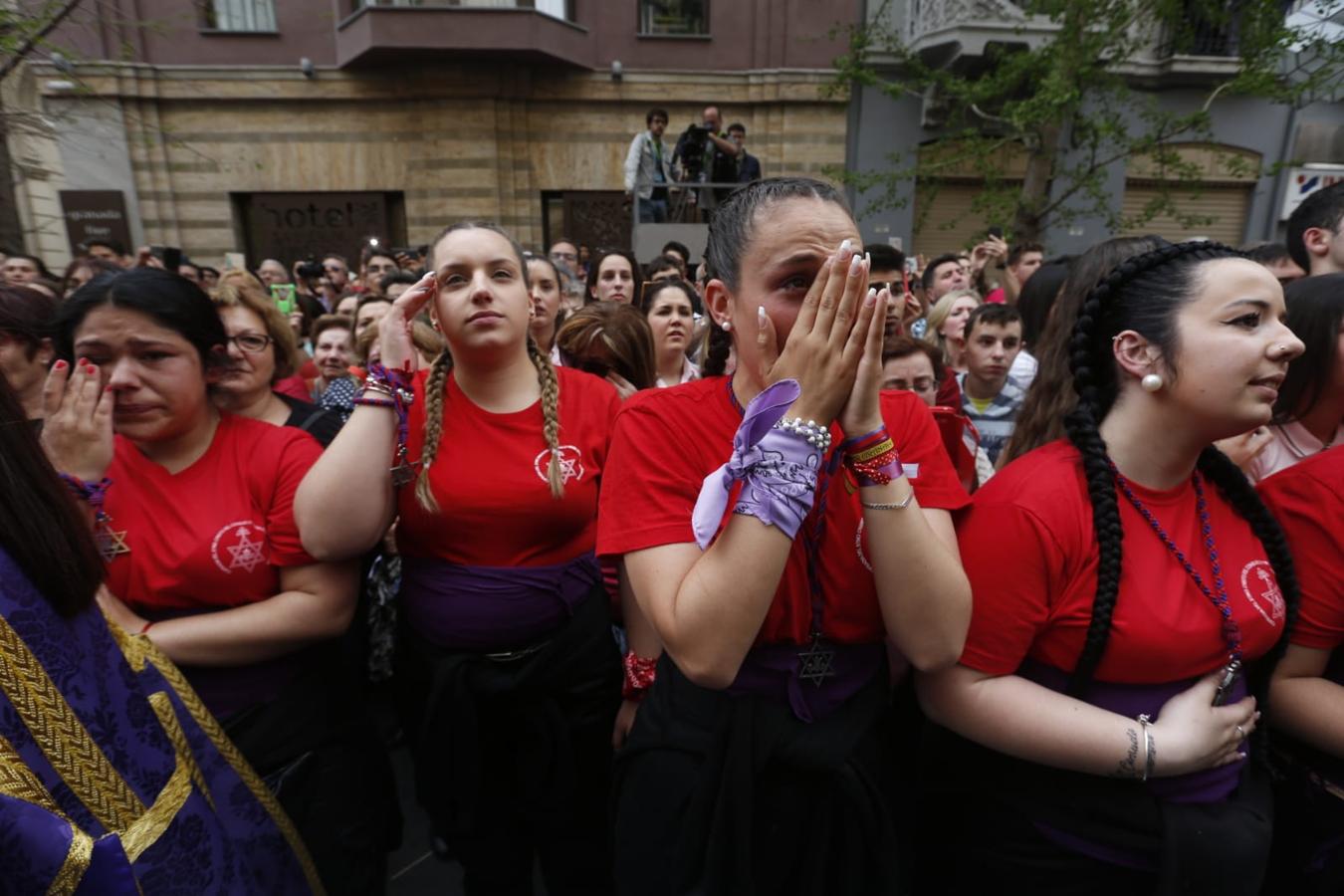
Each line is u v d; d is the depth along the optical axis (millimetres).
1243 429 981
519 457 1472
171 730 1038
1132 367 1033
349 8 9180
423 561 1510
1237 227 10352
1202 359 962
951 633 937
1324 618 1129
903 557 894
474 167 9484
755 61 9648
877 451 879
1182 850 1003
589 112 9688
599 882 1642
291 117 9430
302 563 1376
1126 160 8883
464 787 1470
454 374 1547
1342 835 1192
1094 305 1085
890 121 9742
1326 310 1371
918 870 1312
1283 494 1170
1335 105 9797
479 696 1461
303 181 9578
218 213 9508
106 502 1345
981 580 1040
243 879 987
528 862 1658
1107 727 986
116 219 8945
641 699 1515
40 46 3684
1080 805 1058
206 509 1353
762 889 1066
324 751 1458
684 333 2891
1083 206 9875
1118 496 1059
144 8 8906
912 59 8148
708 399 1060
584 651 1502
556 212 10102
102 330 1259
